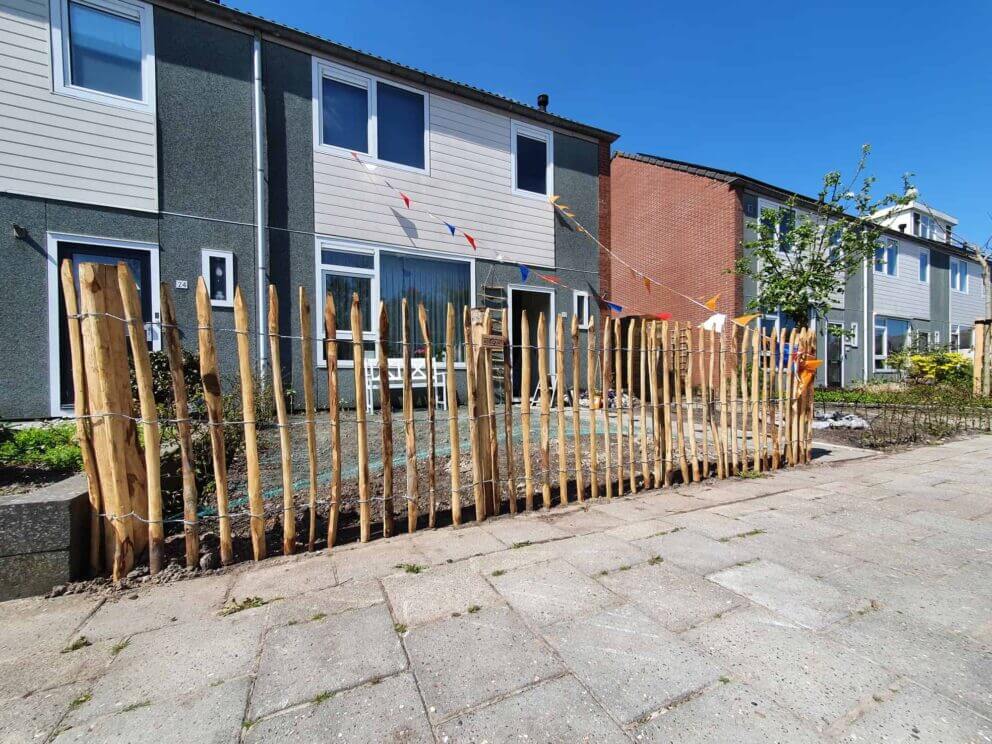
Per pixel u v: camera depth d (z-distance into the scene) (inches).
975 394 436.5
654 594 91.9
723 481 180.5
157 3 255.6
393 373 318.0
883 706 62.6
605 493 159.9
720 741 56.6
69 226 237.5
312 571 101.7
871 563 106.9
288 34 285.4
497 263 367.2
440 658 72.1
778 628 80.7
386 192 323.0
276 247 288.2
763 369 198.7
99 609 86.9
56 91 234.8
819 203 350.0
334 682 66.8
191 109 264.2
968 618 84.3
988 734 58.1
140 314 97.0
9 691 65.5
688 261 544.7
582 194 409.4
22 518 91.0
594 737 57.1
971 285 855.7
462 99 351.6
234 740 56.8
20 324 228.1
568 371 398.0
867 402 394.6
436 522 132.0
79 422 95.7
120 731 58.3
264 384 221.3
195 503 101.4
